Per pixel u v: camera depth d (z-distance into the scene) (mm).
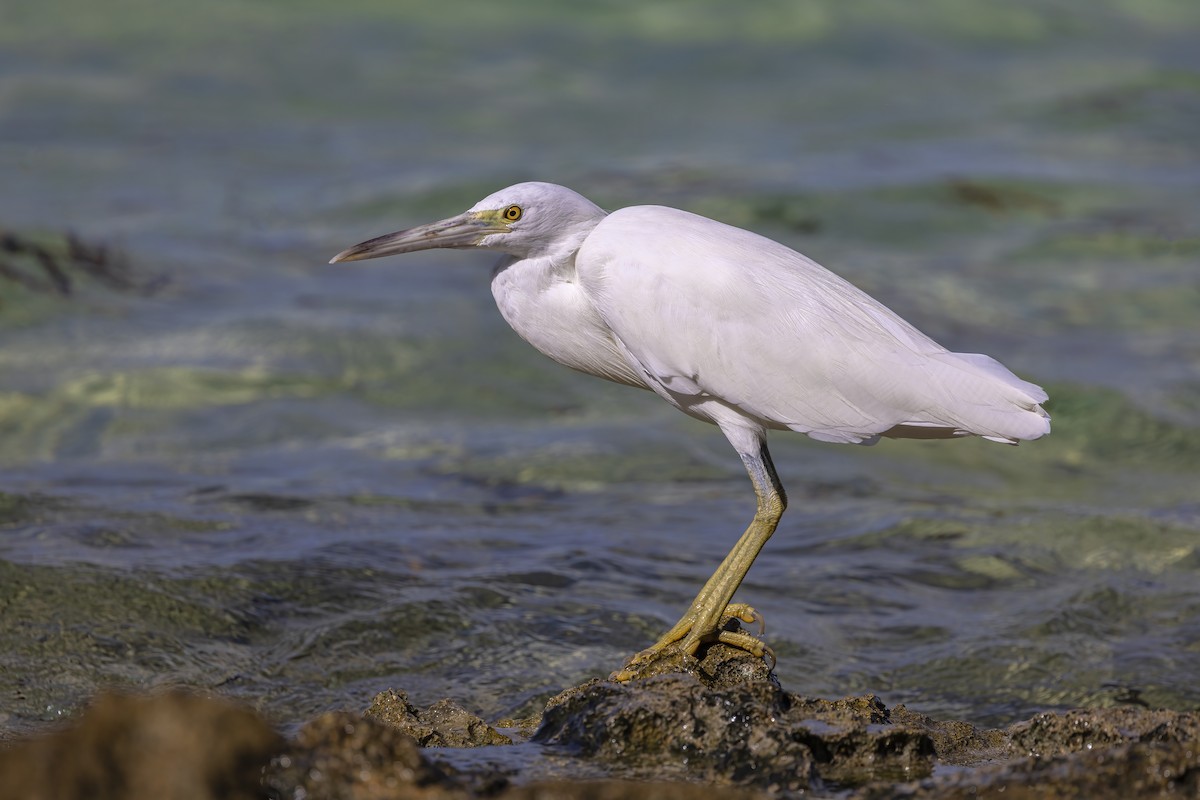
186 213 22109
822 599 10500
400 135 27000
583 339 8039
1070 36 35125
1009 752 6500
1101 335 17984
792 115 29234
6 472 12656
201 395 14938
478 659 9211
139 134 26094
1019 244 21734
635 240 7574
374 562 10500
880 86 31281
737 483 13188
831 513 12445
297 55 30844
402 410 15008
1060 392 15805
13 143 25031
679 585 10586
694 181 24094
